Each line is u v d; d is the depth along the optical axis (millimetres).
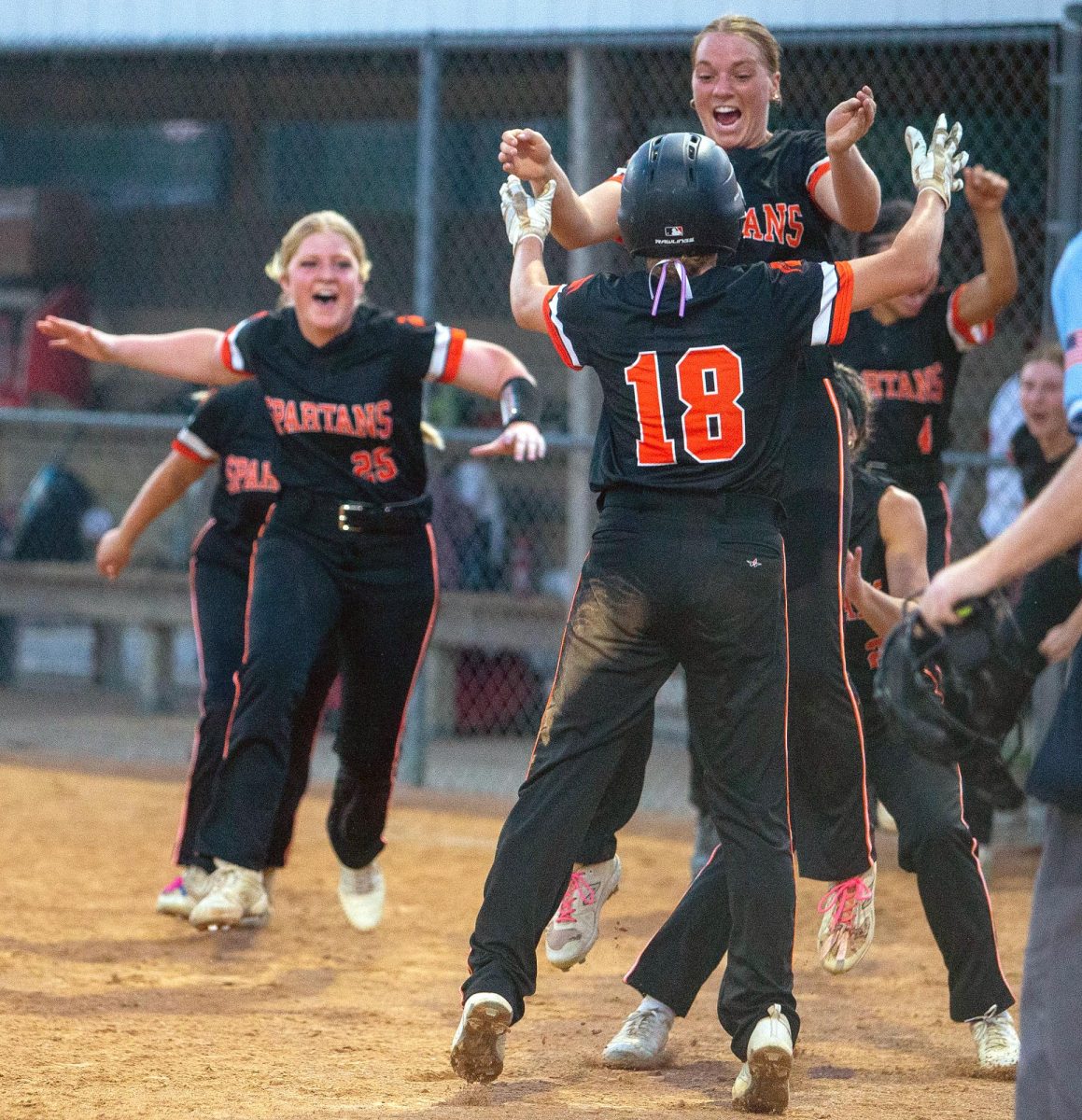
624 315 11734
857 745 13359
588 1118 11664
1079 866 8891
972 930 13875
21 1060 13156
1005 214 32750
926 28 27203
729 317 11570
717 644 11656
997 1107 12578
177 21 35125
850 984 17719
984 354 34719
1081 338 8664
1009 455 26453
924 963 18859
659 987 13734
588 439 29047
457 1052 11602
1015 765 29953
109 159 47844
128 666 52594
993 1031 13914
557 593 40281
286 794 19516
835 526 13094
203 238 47125
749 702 11789
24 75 44188
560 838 11773
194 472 20359
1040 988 8930
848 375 14508
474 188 43562
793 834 13734
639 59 32656
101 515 46344
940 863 13875
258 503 19578
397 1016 15523
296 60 41062
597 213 13906
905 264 11820
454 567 38250
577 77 30141
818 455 13102
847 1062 14234
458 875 24094
